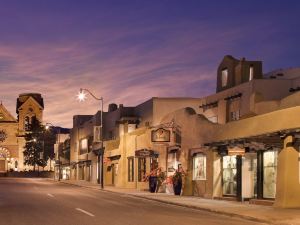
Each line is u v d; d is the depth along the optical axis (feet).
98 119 251.39
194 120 123.85
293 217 69.67
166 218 67.21
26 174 413.18
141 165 167.02
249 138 89.40
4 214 69.36
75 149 323.98
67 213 71.05
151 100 178.09
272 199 91.66
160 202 104.58
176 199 108.88
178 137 134.21
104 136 241.14
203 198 113.29
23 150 455.22
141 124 193.06
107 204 92.58
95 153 247.91
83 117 329.93
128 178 183.93
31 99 461.37
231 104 131.03
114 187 184.44
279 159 85.97
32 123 451.53
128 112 210.38
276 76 141.08
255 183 99.30
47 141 442.91
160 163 147.02
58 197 111.55
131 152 178.60
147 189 153.38
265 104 101.55
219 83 148.97
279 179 85.46
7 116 460.14
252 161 101.09
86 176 282.97
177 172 126.52
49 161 463.83
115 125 220.43
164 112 173.99
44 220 61.11
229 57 144.97
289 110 83.10
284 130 81.56
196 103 172.76
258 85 122.52
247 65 140.05
